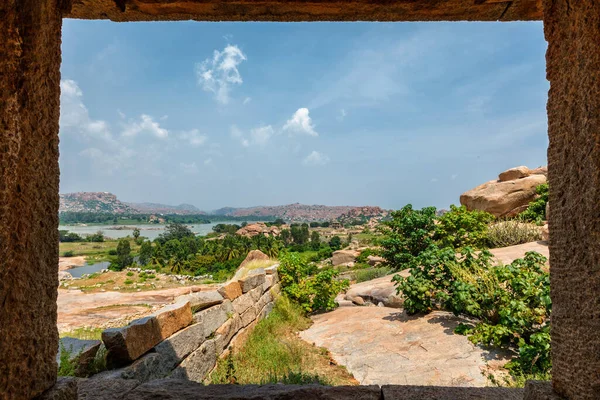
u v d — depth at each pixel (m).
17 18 1.49
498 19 2.31
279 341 5.90
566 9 1.58
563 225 1.62
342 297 8.66
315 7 2.15
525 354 3.79
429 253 5.93
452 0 2.07
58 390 1.67
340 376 4.38
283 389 2.48
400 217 11.09
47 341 1.65
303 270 8.98
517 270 4.89
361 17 2.27
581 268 1.50
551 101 1.71
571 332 1.57
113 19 2.33
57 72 1.71
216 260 48.69
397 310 6.54
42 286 1.61
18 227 1.47
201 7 2.16
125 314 7.99
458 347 4.54
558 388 1.66
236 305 5.83
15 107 1.47
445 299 5.48
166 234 118.62
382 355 4.77
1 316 1.40
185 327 4.17
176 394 2.46
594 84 1.40
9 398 1.44
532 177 13.09
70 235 132.25
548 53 1.72
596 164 1.40
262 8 2.16
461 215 10.36
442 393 2.30
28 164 1.53
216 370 4.59
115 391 2.52
